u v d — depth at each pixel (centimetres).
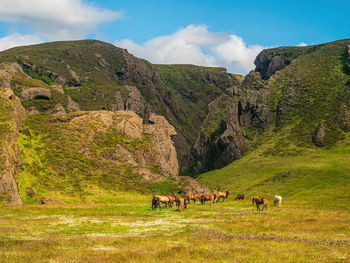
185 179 7712
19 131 7412
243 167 10825
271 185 8381
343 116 11512
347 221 2809
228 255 1404
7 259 1249
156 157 9231
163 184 7212
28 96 10238
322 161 9238
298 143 11212
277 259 1340
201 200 4934
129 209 3872
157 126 11625
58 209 3747
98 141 8444
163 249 1499
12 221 2680
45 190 5747
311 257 1403
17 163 5872
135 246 1606
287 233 2173
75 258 1305
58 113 10150
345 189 6719
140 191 6694
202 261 1279
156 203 3938
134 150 8894
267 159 10862
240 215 3278
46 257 1322
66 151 7431
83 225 2502
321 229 2380
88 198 5781
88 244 1653
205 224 2611
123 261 1257
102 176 7025
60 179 6341
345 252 1539
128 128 9706
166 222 2742
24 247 1530
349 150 9681
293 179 8344
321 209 4166
